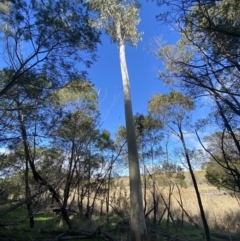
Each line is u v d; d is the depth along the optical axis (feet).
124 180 69.31
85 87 35.06
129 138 41.27
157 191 73.46
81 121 49.06
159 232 44.70
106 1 43.78
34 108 30.40
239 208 63.87
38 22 26.21
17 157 40.01
